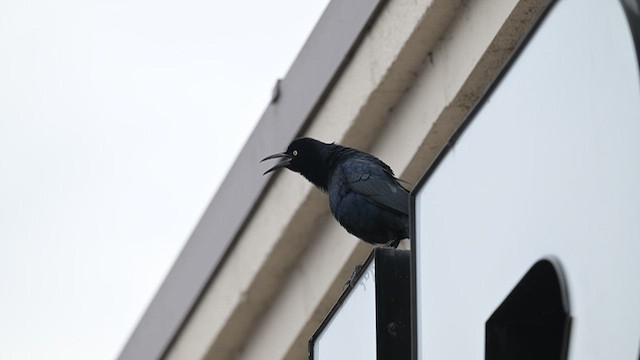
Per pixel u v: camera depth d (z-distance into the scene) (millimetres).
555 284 9031
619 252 8234
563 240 8828
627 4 8219
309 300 21359
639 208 8094
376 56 19328
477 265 9781
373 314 11414
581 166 8680
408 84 19297
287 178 21125
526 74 9383
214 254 23016
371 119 19750
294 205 20844
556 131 8984
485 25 17766
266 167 21625
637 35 8102
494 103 9766
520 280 9266
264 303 22469
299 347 21828
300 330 21562
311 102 20547
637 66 8109
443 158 10359
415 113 19203
